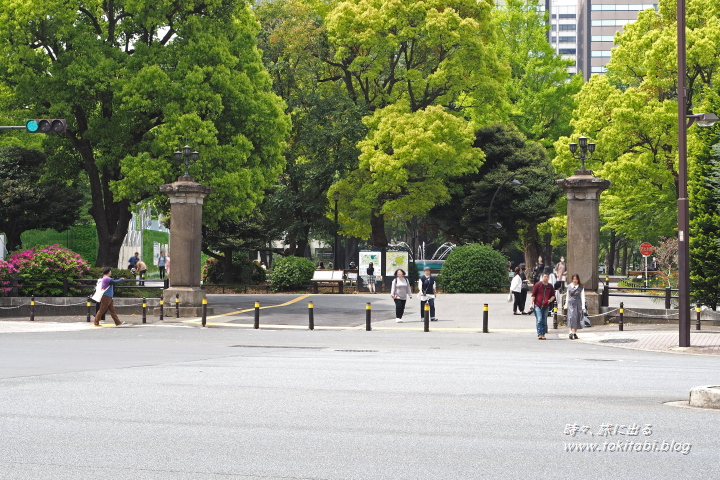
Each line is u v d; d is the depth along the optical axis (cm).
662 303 3391
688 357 1770
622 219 5181
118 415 887
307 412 917
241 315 3006
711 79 4416
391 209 5041
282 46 5091
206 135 3453
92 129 3512
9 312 3106
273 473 629
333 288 4631
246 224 5025
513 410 942
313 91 5150
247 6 3984
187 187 2975
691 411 948
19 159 4106
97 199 3722
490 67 5191
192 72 3484
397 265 4538
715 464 679
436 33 4709
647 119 4372
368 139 4900
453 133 4734
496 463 670
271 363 1476
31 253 3244
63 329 2472
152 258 7344
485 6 5025
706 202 2725
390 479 613
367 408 949
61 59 3450
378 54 4988
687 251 1981
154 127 3681
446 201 5253
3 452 699
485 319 2525
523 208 5288
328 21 4994
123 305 3152
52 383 1152
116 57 3497
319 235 6262
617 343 2144
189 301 2973
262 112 3816
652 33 4606
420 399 1025
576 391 1115
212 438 766
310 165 5122
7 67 3431
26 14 3288
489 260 4312
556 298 2767
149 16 3497
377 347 1952
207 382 1178
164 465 654
